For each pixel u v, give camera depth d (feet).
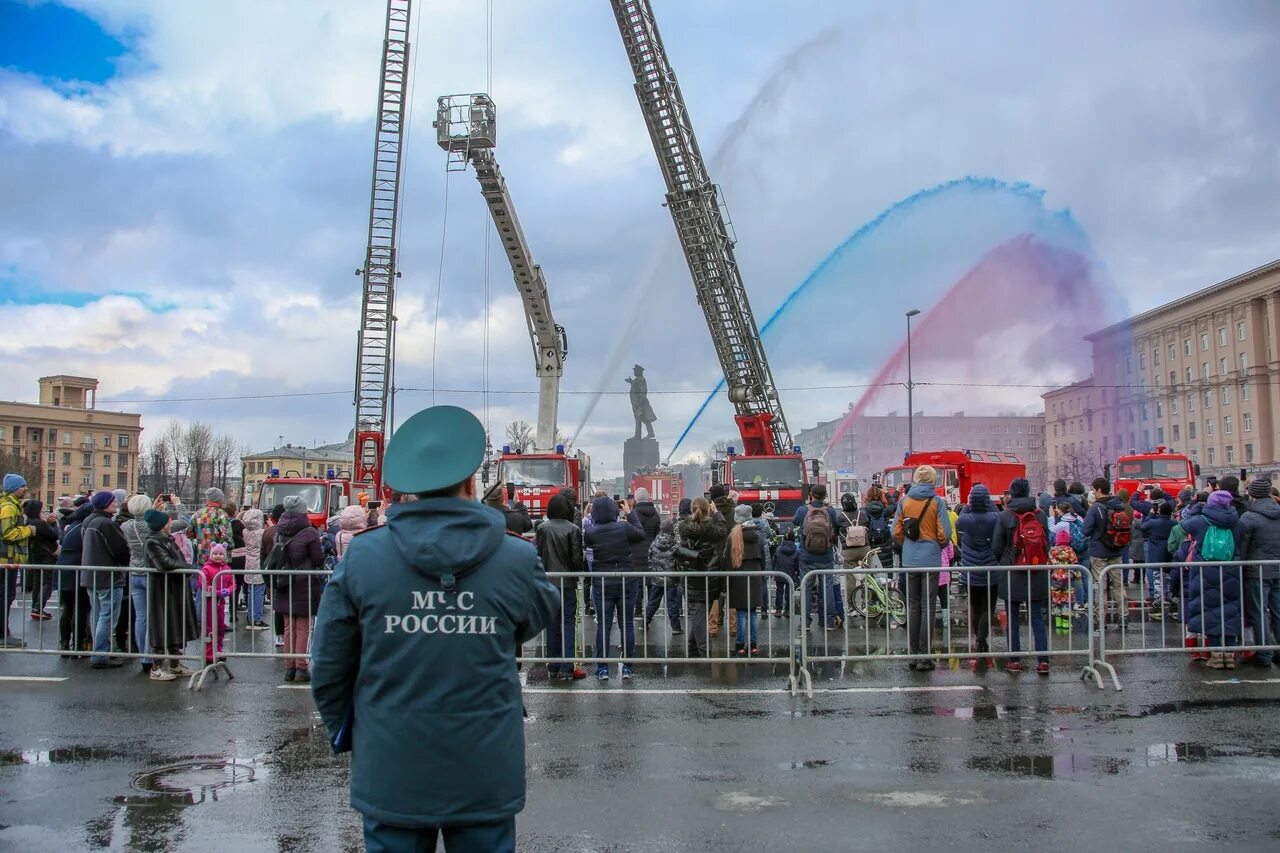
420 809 9.85
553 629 32.76
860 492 122.31
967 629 43.14
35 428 343.05
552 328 78.64
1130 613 47.75
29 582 42.55
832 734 24.43
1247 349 229.45
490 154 71.92
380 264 111.04
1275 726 24.94
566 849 16.81
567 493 35.83
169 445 295.69
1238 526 34.24
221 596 34.24
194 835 17.65
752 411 81.82
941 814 18.42
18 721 26.43
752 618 34.04
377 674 10.11
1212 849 16.61
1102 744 23.27
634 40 71.61
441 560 10.04
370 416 108.37
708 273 78.02
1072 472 252.42
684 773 21.17
